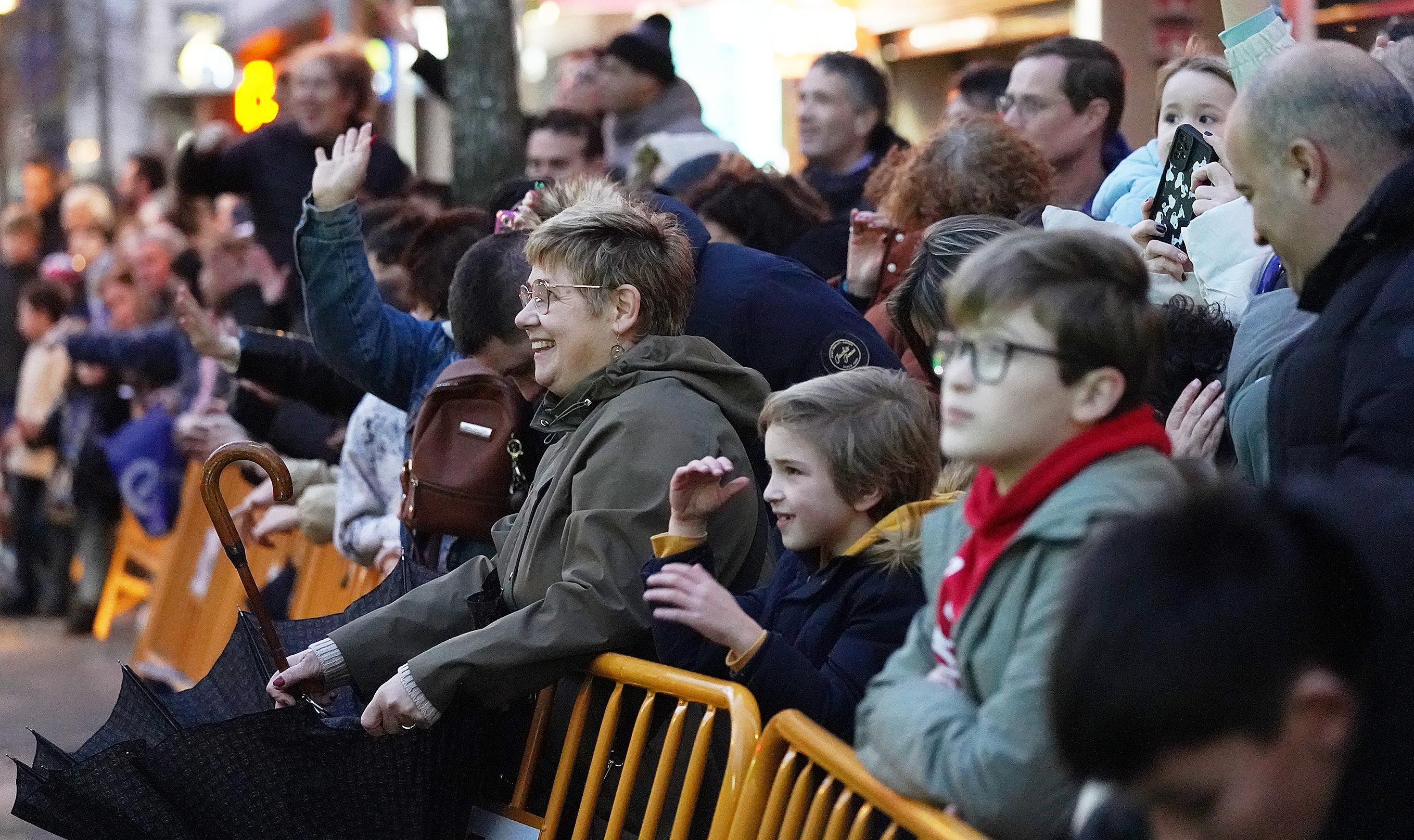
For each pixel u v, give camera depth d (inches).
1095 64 527.8
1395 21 475.2
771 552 394.6
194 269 932.6
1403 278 265.7
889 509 331.9
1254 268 375.6
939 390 404.8
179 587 813.9
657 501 357.1
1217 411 346.6
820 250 544.1
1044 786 226.5
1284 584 151.4
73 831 361.7
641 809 349.7
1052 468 237.6
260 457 409.1
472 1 789.9
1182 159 398.9
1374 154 282.0
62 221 1218.6
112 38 1599.4
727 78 1232.8
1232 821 150.4
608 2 1286.9
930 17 1106.7
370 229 656.4
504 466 422.6
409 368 502.6
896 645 314.3
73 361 919.7
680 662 335.0
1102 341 235.0
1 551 1126.4
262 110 1240.2
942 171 457.1
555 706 377.1
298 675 382.6
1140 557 154.8
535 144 720.3
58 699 818.8
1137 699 149.6
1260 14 403.9
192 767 355.9
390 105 1253.7
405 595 394.3
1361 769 205.3
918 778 243.1
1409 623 197.8
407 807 368.5
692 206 566.9
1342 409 268.7
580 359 382.3
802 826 283.0
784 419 332.2
